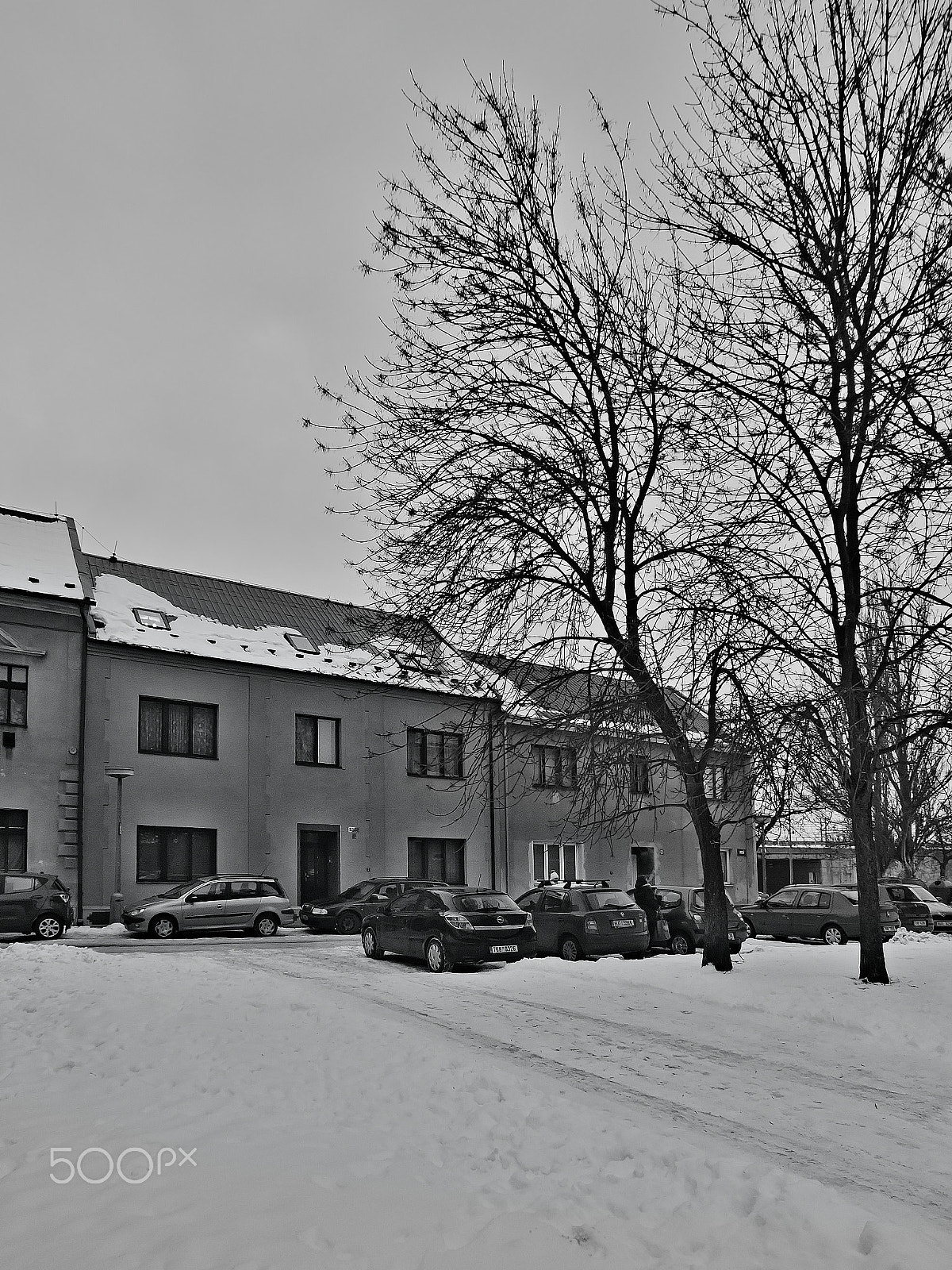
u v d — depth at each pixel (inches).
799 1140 290.7
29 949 701.3
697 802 634.8
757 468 552.1
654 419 586.2
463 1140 265.4
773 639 554.9
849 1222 209.8
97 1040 395.2
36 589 1087.0
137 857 1126.4
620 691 582.9
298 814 1263.5
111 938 960.3
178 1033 403.5
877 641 567.2
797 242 556.4
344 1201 208.7
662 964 668.7
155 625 1212.5
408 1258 183.5
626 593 618.2
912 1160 274.5
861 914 584.1
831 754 556.7
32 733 1063.0
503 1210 212.7
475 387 609.0
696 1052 415.8
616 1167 246.2
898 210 548.7
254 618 1355.8
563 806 1525.6
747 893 1769.2
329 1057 361.1
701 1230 206.7
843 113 543.2
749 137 563.2
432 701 1412.4
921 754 593.3
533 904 843.4
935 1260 192.1
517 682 623.5
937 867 2050.9
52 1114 280.4
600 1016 495.5
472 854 1421.0
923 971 632.4
